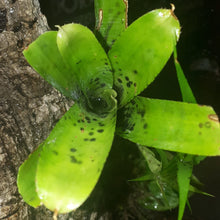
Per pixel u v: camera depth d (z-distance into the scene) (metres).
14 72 0.54
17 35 0.55
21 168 0.41
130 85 0.46
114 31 0.50
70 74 0.46
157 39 0.43
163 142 0.44
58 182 0.38
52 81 0.46
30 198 0.43
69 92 0.47
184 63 1.21
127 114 0.46
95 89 0.46
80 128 0.42
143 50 0.44
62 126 0.41
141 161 0.89
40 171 0.38
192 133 0.43
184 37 1.21
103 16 0.49
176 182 0.68
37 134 0.56
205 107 0.43
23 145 0.53
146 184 0.81
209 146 0.42
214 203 0.91
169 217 0.87
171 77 1.14
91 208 0.69
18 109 0.53
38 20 0.59
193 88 1.17
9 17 0.55
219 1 1.17
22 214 0.51
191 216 0.89
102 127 0.42
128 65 0.46
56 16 1.04
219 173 0.97
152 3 1.03
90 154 0.40
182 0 1.16
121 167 0.88
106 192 0.81
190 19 1.20
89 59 0.44
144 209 0.86
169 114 0.44
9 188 0.48
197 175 0.96
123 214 0.85
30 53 0.44
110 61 0.46
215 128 0.42
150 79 0.45
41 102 0.56
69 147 0.40
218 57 1.22
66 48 0.43
